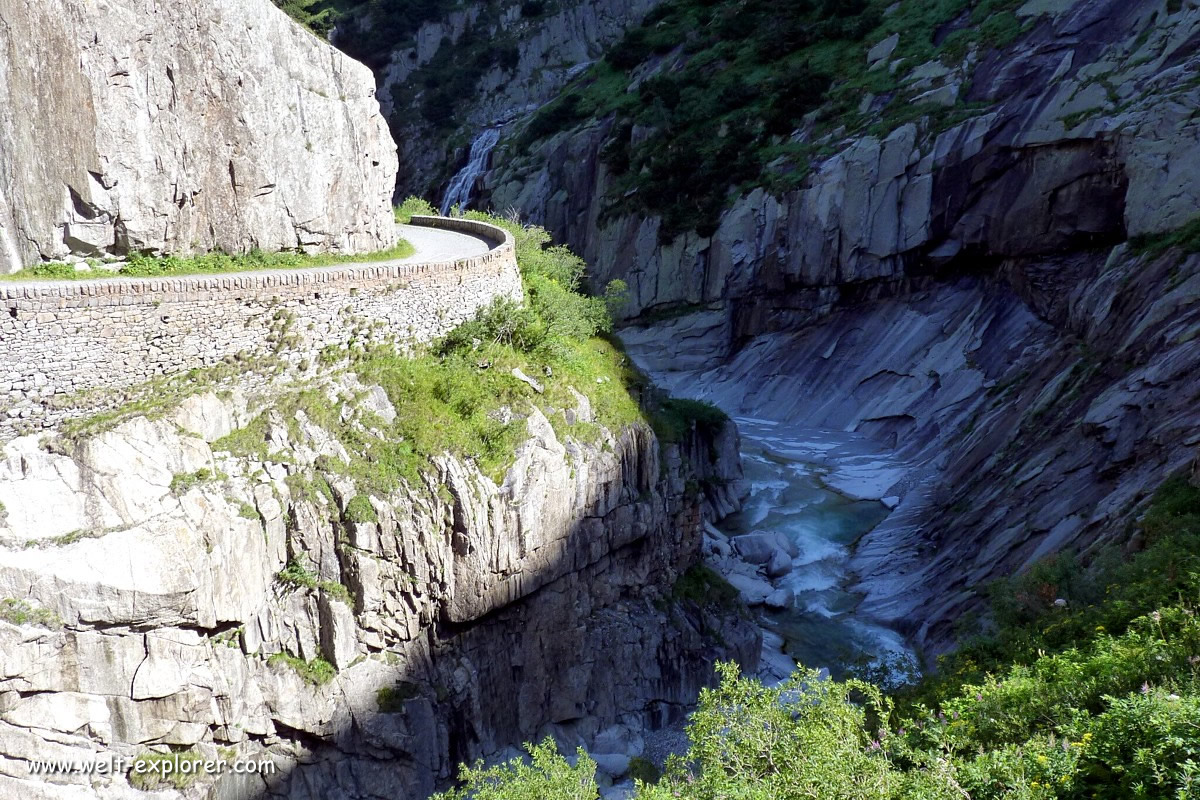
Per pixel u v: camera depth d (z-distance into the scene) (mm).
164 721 20781
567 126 81875
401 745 23406
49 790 19391
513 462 25891
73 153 22250
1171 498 26391
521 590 26078
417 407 25609
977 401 49031
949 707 16438
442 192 91812
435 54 103625
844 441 53062
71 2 21703
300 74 27312
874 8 71562
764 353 61125
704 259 65188
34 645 19188
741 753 14766
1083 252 49906
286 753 22531
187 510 21016
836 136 61656
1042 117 51344
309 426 23781
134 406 21406
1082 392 38938
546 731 27328
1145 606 19750
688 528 33594
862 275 57844
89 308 20875
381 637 23719
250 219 26141
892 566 38781
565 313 33188
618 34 102312
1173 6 49844
